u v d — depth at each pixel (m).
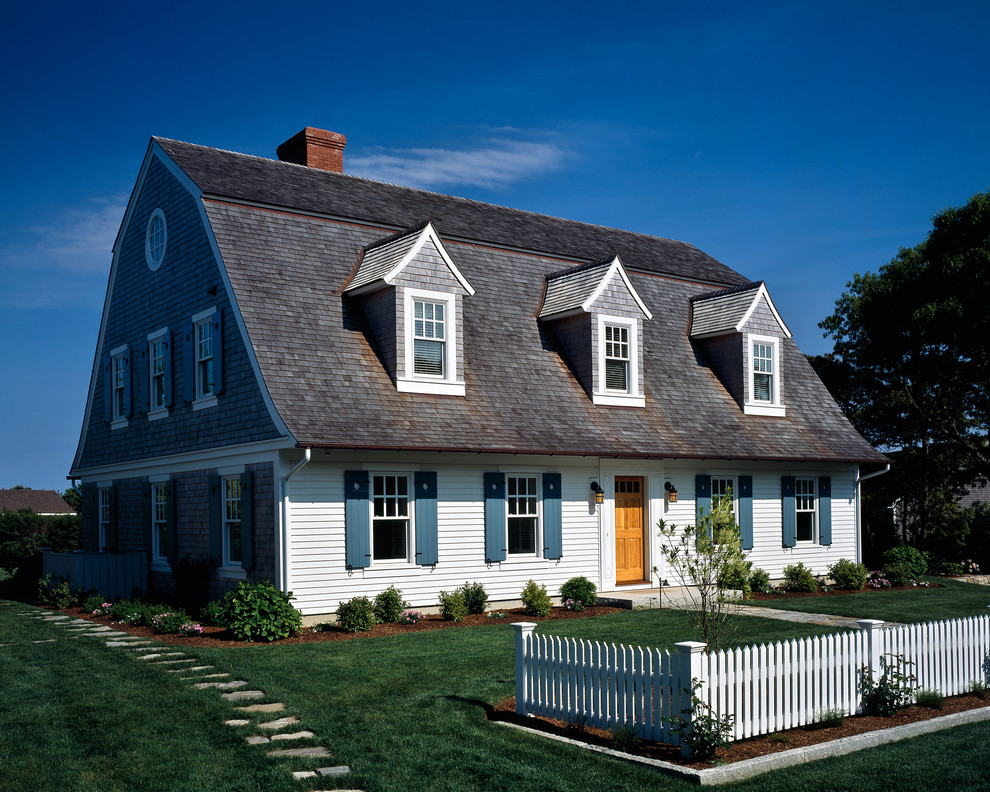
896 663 10.52
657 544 21.48
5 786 7.59
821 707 9.73
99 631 16.23
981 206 29.22
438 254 19.00
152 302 22.42
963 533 32.06
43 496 75.00
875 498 34.47
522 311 22.06
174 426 20.95
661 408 22.30
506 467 19.30
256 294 18.05
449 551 18.33
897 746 8.97
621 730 8.73
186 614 18.06
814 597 21.19
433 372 18.89
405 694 10.67
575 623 16.69
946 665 11.10
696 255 29.47
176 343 20.98
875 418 32.91
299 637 15.28
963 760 8.42
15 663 12.87
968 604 19.84
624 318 21.80
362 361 18.30
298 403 16.69
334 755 8.38
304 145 24.80
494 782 7.67
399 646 14.00
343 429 16.64
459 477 18.59
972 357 30.53
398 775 7.82
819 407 25.95
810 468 24.83
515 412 19.53
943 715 10.15
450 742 8.78
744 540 22.91
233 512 18.53
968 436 32.12
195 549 19.98
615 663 9.05
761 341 24.33
